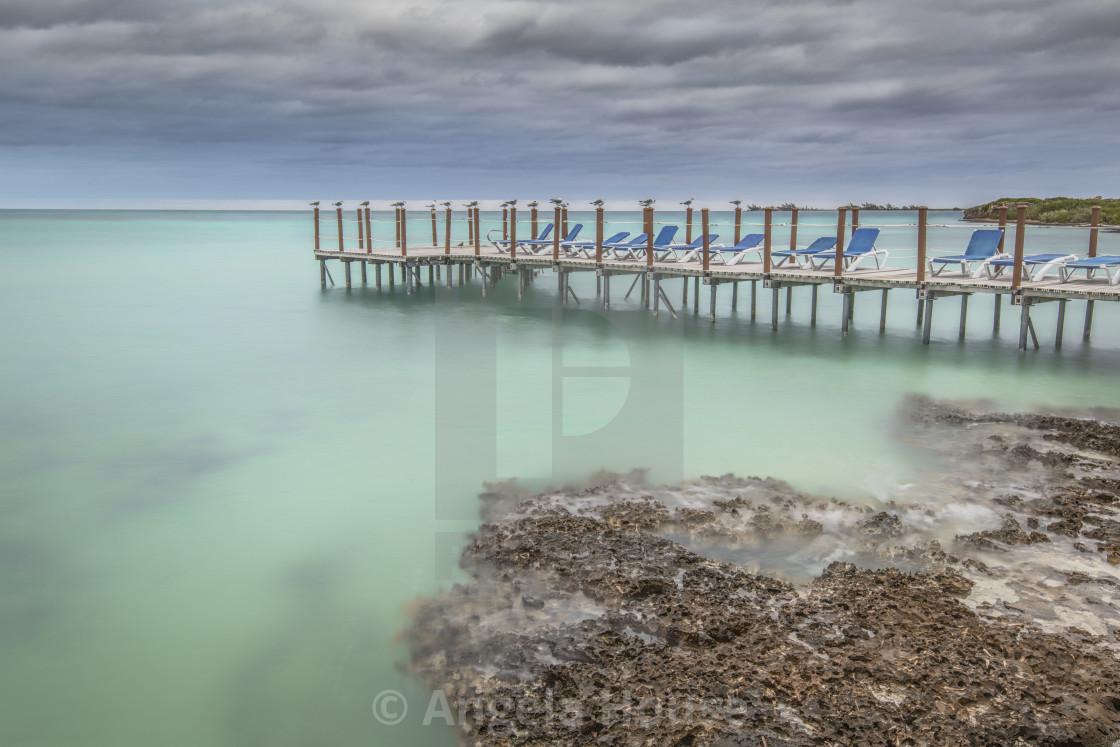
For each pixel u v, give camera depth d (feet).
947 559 20.86
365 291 84.23
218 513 25.49
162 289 85.40
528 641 17.40
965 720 14.43
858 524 23.18
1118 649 16.66
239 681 16.90
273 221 383.45
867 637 17.11
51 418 36.50
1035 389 39.34
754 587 19.39
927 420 34.14
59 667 17.51
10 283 90.17
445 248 85.61
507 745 14.32
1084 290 43.11
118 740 15.26
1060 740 13.96
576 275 99.91
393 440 32.68
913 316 66.90
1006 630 17.33
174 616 19.42
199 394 40.83
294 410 37.55
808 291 87.86
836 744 13.94
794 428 33.27
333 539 23.30
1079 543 21.90
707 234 59.72
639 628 17.75
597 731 14.52
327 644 18.03
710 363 46.93
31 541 23.62
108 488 27.78
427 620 18.52
